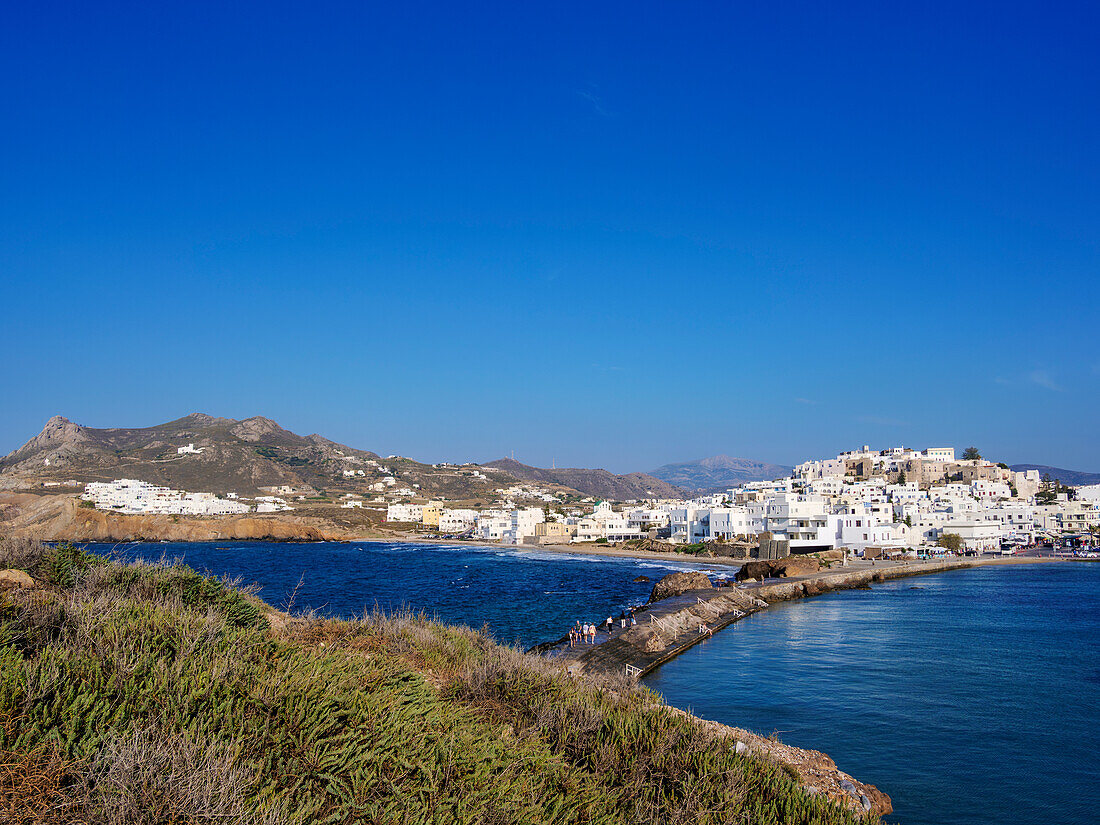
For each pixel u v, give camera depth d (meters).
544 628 57.41
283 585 88.50
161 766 7.12
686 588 73.88
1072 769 25.19
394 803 8.26
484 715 13.44
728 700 33.88
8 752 6.91
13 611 10.52
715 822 11.62
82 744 7.20
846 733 28.89
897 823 19.92
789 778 15.95
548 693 15.37
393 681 12.12
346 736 9.10
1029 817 21.42
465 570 119.62
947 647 47.16
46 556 15.20
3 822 6.07
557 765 11.44
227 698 9.09
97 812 6.43
